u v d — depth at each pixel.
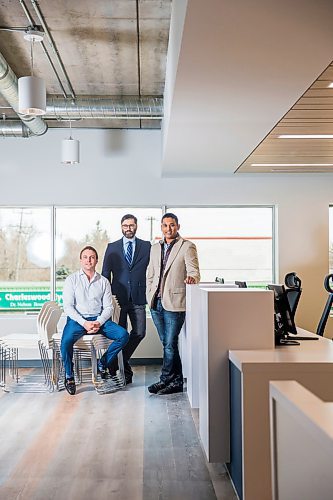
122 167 8.79
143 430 5.20
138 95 7.24
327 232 8.86
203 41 3.48
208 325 3.92
